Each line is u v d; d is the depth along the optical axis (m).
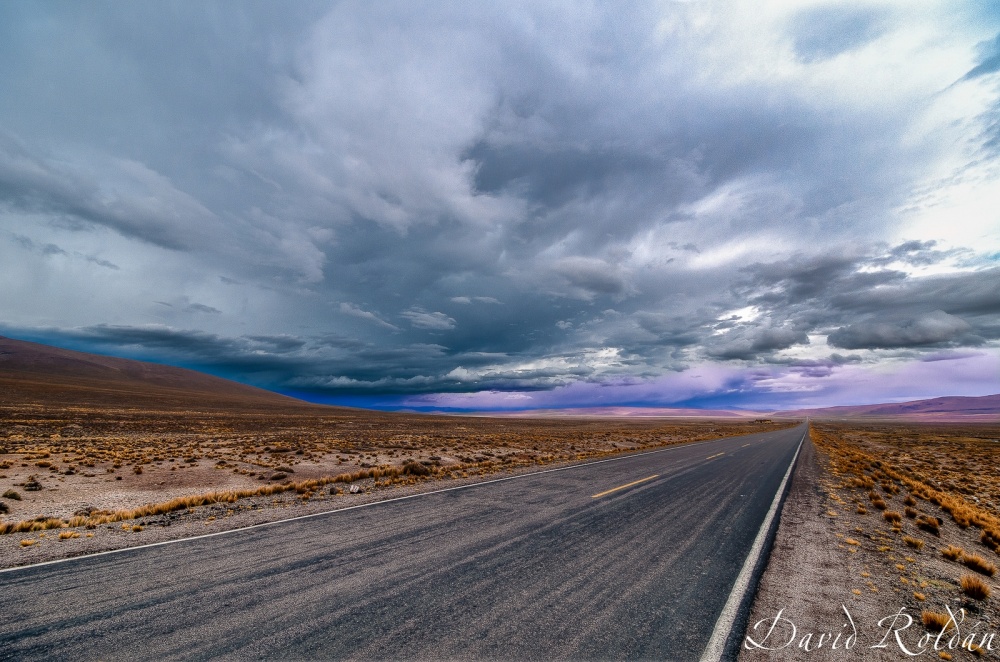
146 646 3.76
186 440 29.78
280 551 6.52
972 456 34.75
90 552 6.39
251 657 3.62
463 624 4.26
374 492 12.06
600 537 7.54
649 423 117.88
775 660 3.79
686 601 4.96
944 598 5.41
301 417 69.12
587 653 3.79
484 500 10.77
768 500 11.52
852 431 82.75
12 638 3.84
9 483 13.60
